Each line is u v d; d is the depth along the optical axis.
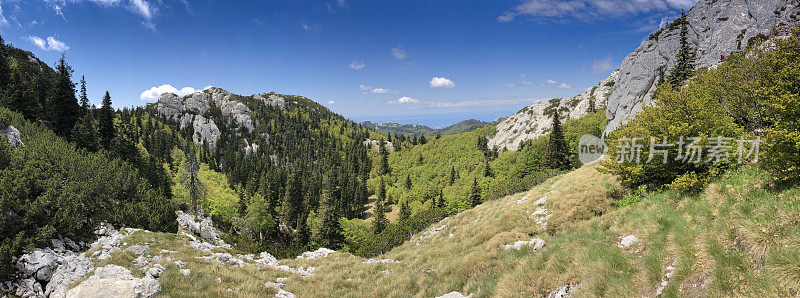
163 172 62.47
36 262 14.24
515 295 10.61
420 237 33.34
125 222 24.27
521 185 53.62
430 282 14.75
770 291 6.23
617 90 73.75
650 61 65.94
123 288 12.32
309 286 16.98
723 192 10.48
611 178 19.31
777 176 9.26
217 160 151.38
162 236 22.91
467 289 12.66
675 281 7.81
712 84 15.23
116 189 27.62
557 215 17.62
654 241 9.98
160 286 13.58
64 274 14.48
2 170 19.75
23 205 17.11
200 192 60.31
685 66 48.50
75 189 22.12
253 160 153.25
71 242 18.16
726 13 56.06
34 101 50.44
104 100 62.69
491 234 19.86
